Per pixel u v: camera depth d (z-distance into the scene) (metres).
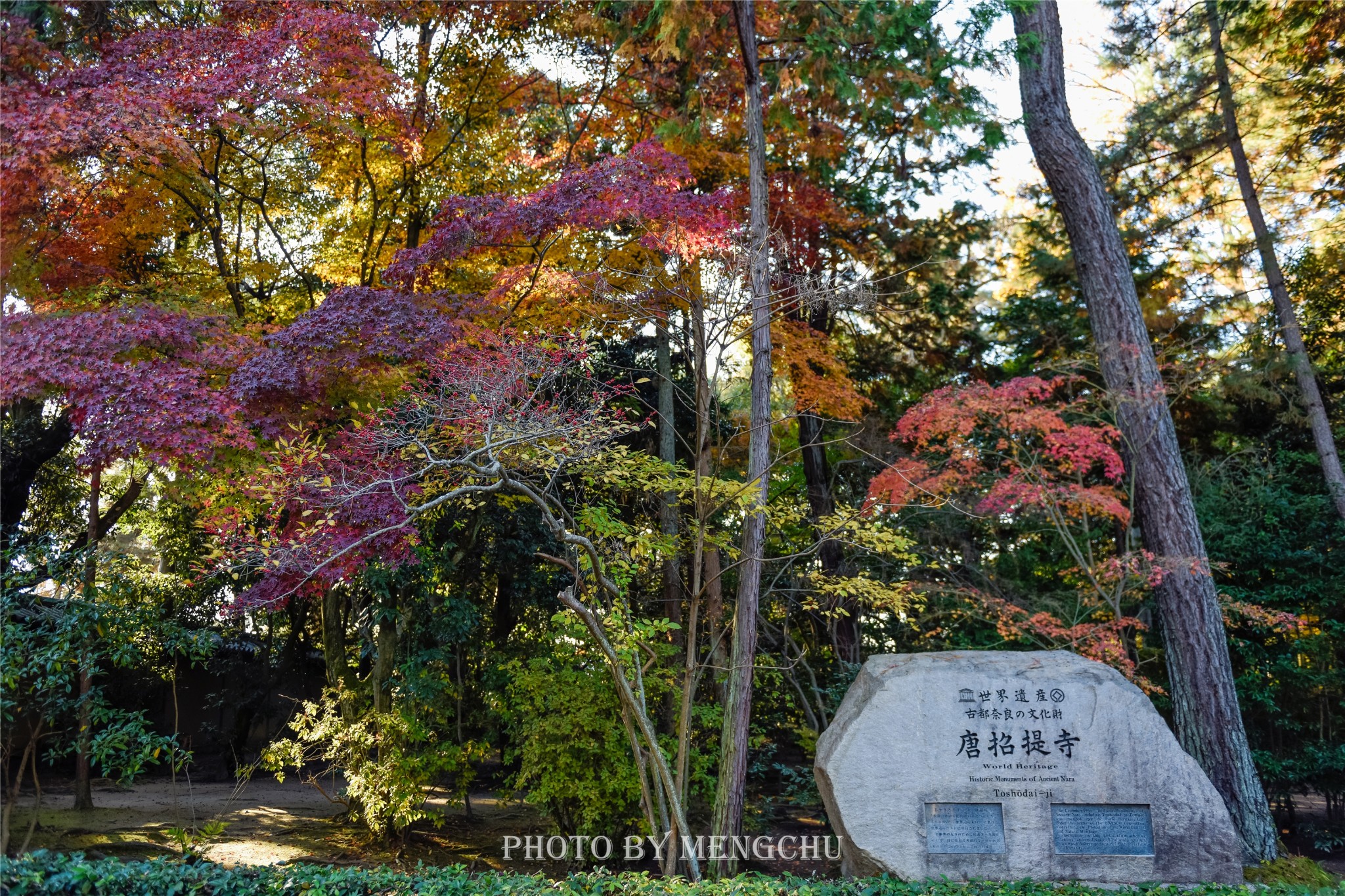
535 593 11.82
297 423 7.25
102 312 7.02
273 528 7.05
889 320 13.80
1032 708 6.19
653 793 8.32
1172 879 5.84
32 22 7.69
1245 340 13.12
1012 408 9.25
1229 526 10.62
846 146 12.20
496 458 5.92
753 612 7.79
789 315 10.62
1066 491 9.09
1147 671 11.06
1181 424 13.46
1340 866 8.98
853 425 12.60
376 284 10.36
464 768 10.08
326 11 8.38
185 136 8.05
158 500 12.75
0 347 6.45
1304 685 9.74
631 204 7.47
